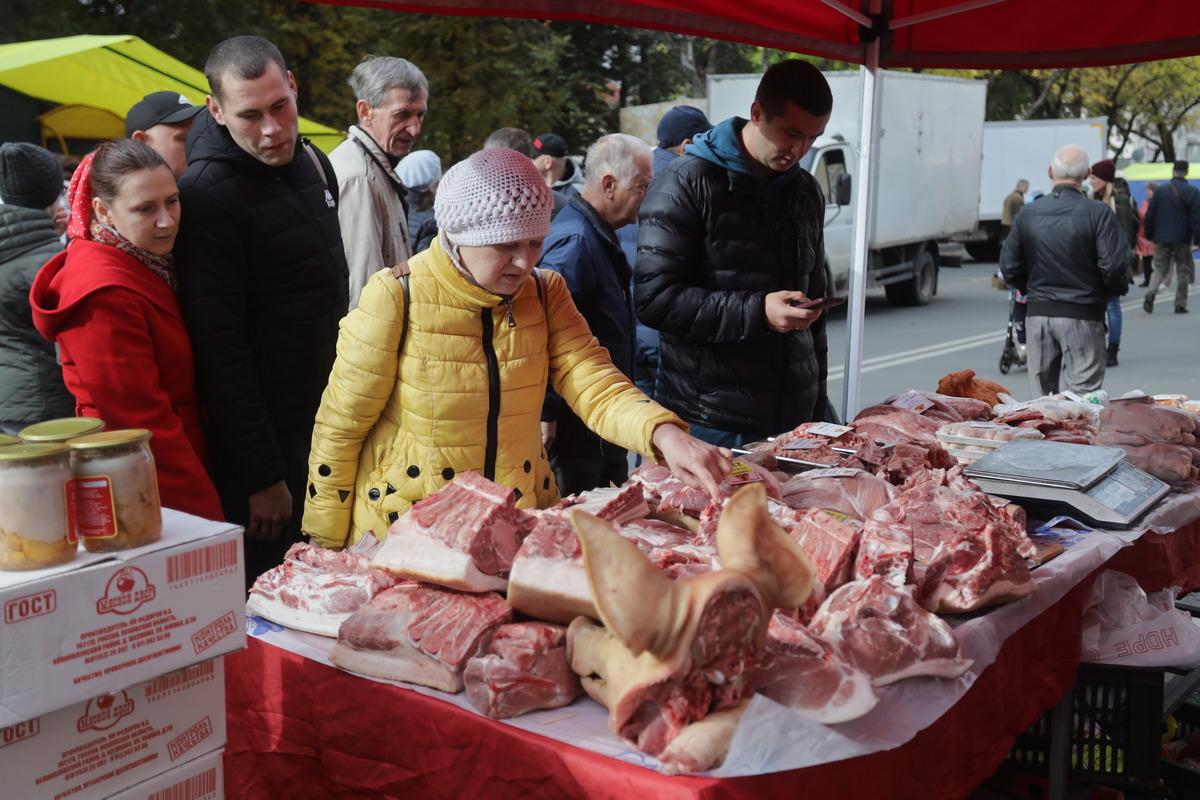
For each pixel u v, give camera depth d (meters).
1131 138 46.94
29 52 8.66
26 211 3.59
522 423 2.59
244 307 3.12
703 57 23.61
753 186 3.59
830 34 4.57
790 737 1.57
